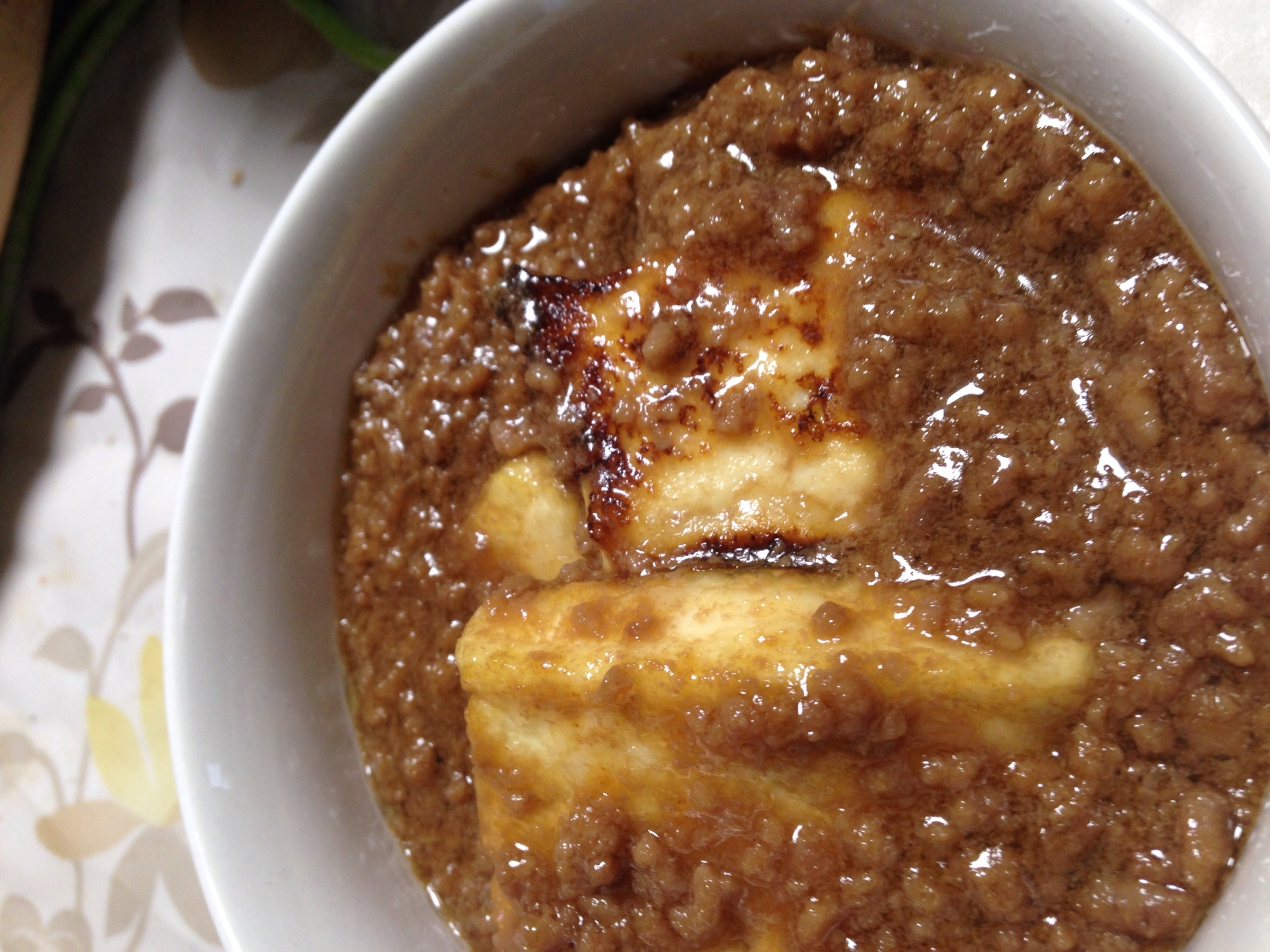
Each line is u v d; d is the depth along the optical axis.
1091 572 0.12
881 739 0.12
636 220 0.15
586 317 0.14
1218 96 0.11
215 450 0.14
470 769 0.16
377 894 0.15
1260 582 0.12
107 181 0.21
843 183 0.13
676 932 0.13
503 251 0.16
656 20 0.14
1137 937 0.12
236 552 0.15
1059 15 0.12
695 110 0.14
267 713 0.15
